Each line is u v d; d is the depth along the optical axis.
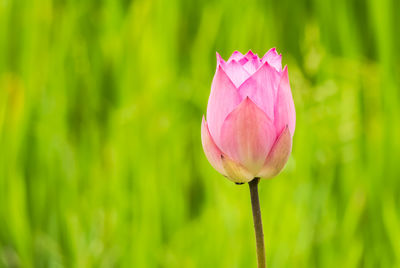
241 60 1.18
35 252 1.81
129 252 1.71
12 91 1.91
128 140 1.84
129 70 1.96
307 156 1.74
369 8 1.95
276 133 1.15
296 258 1.62
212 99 1.16
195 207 1.90
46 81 1.97
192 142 1.93
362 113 1.85
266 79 1.15
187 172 1.89
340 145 1.82
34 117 1.93
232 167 1.15
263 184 1.74
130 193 1.80
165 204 1.79
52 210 1.84
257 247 1.14
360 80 1.88
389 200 1.70
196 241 1.69
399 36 1.89
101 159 1.93
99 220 1.80
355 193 1.74
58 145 1.89
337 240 1.68
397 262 1.63
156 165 1.83
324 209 1.71
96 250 1.76
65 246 1.81
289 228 1.65
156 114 1.89
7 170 1.85
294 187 1.70
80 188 1.88
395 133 1.74
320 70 1.97
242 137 1.14
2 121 1.89
